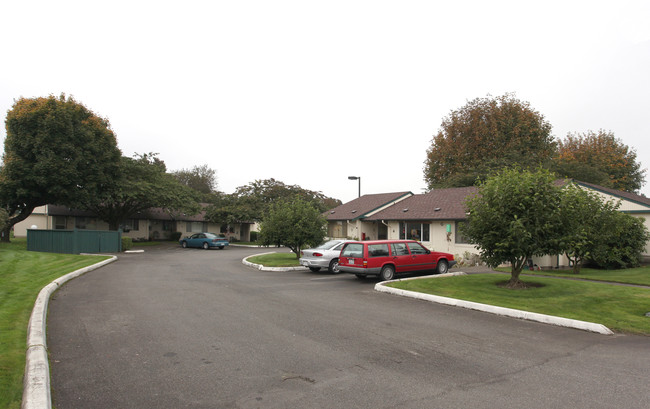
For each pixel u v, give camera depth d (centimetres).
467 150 3869
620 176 4262
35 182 2756
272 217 2192
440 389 483
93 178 3047
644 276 1477
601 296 1024
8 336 653
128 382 501
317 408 429
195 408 430
